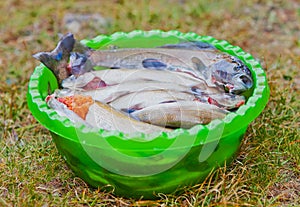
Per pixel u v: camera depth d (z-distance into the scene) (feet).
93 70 3.37
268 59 4.35
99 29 4.84
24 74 4.17
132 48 3.44
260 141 3.37
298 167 3.21
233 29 4.81
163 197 2.94
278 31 4.83
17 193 3.01
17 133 3.58
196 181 2.91
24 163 3.25
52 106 2.95
